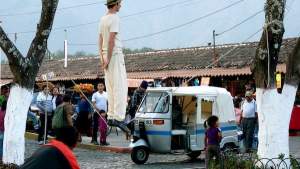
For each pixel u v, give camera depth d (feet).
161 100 53.98
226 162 36.73
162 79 94.63
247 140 61.26
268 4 35.47
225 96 55.62
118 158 56.85
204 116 54.54
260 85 35.83
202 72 92.99
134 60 116.67
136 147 52.47
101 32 24.98
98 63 126.62
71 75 121.80
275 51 35.45
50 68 133.69
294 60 35.86
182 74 95.71
